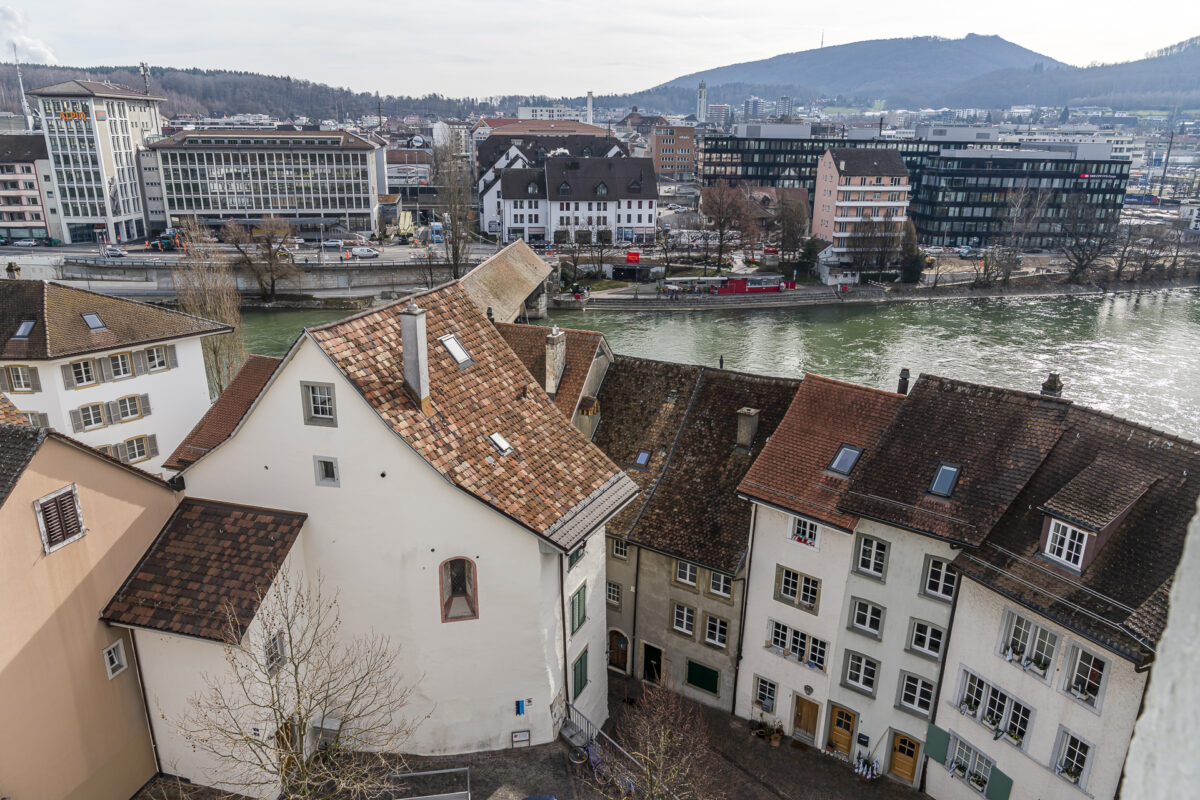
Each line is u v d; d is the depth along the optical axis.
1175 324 117.62
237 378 43.03
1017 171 171.25
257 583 25.39
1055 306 131.00
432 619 27.47
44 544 23.12
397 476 26.19
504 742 29.17
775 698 35.12
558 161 165.00
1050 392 31.27
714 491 37.22
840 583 32.12
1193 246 165.38
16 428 23.08
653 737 30.72
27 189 148.75
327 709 26.75
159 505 27.06
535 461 29.09
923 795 31.48
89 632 24.72
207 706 26.00
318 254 137.75
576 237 158.25
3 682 22.20
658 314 124.44
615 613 39.19
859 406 34.59
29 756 23.05
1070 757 26.03
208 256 106.31
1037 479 28.80
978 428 31.05
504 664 28.30
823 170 163.00
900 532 30.25
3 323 47.66
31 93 141.50
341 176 160.88
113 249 135.12
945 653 29.72
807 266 146.50
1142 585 24.55
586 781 27.86
